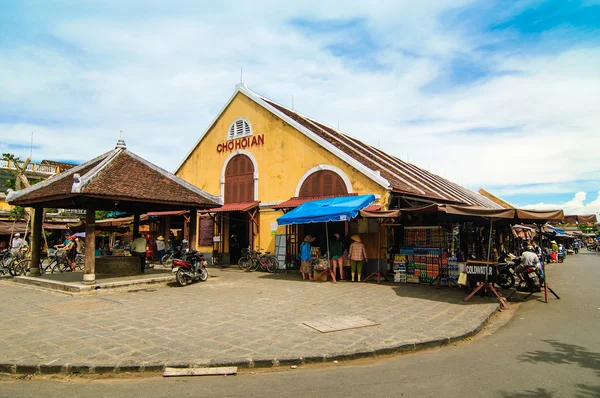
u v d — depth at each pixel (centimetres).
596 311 947
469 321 790
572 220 3850
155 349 601
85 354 577
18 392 470
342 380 504
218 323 763
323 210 1377
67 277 1388
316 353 585
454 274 1254
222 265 1953
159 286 1258
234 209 1795
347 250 1518
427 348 648
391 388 475
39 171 3244
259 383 495
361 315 837
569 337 715
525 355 607
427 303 977
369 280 1412
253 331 706
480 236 1712
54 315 831
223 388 478
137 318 805
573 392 459
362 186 1520
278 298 1040
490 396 449
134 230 1661
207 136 2181
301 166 1739
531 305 1025
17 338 657
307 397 450
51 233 3016
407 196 1552
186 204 1399
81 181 1139
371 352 600
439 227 1336
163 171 1466
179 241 2058
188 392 467
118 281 1238
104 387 486
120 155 1412
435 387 477
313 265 1441
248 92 1978
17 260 1603
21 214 2664
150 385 491
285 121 1817
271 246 1808
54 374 528
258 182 1902
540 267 1242
